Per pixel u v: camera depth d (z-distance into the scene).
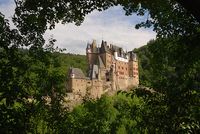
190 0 4.34
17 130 7.68
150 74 9.92
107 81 156.75
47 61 10.45
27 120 8.59
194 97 7.87
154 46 10.45
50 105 10.89
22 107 8.66
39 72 10.35
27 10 10.52
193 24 7.91
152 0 10.05
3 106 7.78
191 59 7.82
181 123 7.93
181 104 7.93
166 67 9.49
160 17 10.28
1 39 9.02
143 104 9.30
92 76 146.75
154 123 8.40
